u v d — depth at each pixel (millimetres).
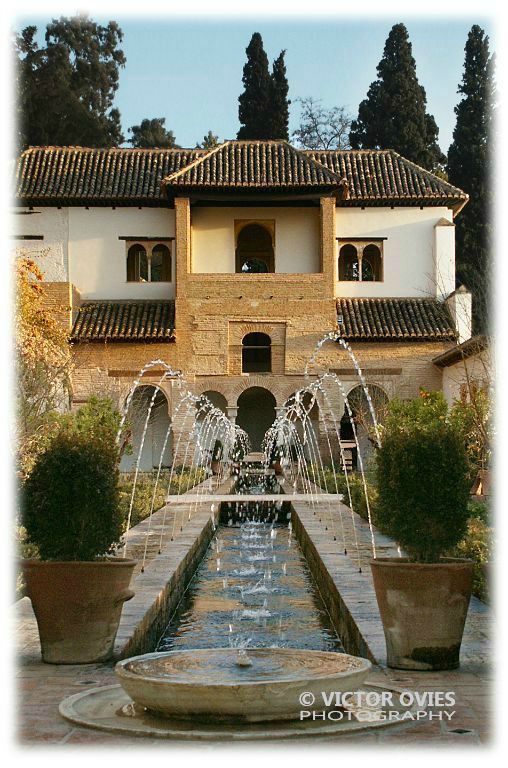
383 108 51812
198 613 13047
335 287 38250
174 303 38281
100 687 7383
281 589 15047
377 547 15438
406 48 51875
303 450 39531
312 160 37969
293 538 22516
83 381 36688
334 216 37875
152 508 21984
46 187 38312
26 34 56156
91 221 38812
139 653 9500
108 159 40062
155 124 63156
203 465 37719
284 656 7488
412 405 24266
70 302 36156
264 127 53969
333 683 6406
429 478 8117
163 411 39219
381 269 39469
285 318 37594
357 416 35250
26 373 20031
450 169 48625
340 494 26547
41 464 8586
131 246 38906
